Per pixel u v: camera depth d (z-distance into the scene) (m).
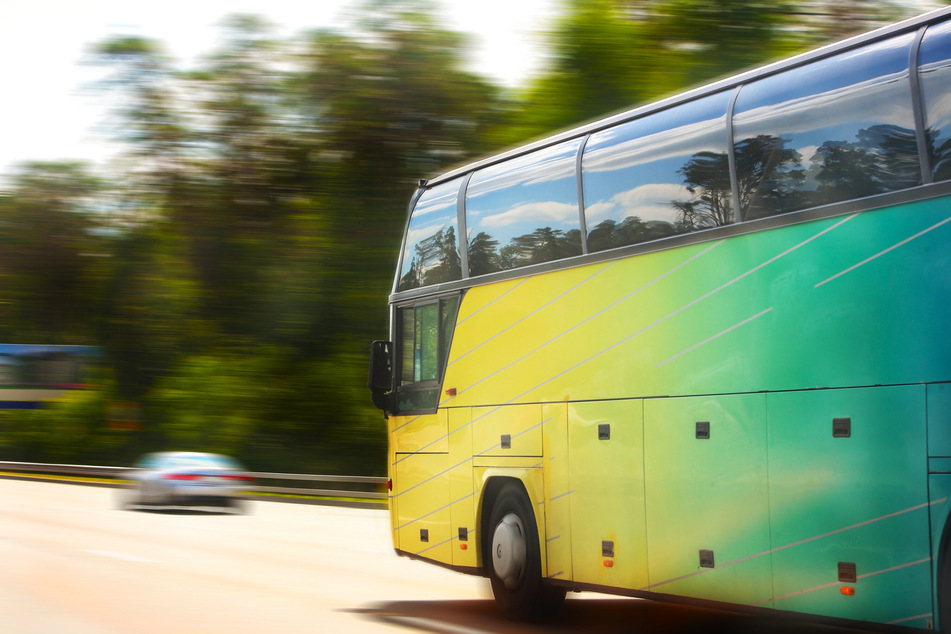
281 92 47.00
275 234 46.66
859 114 6.88
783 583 7.09
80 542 17.38
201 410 44.84
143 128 48.44
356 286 44.41
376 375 11.91
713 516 7.66
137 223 51.03
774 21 37.34
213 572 13.64
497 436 10.07
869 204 6.73
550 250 9.56
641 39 38.53
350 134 44.97
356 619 9.96
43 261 53.19
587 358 8.98
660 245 8.33
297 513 26.06
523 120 41.00
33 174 54.78
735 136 7.79
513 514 9.88
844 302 6.81
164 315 47.78
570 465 9.11
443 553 10.87
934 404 6.23
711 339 7.78
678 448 8.00
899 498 6.38
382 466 42.97
